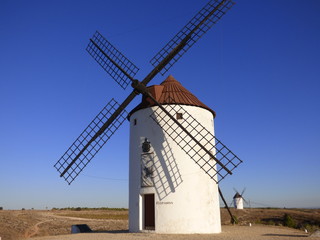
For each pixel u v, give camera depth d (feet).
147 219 58.03
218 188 64.28
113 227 102.27
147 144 58.90
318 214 154.40
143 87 59.62
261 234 53.06
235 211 183.93
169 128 58.34
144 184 57.52
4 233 86.74
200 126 59.72
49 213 189.67
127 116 64.08
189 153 57.16
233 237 46.70
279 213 164.55
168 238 45.32
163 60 61.57
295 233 55.77
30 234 91.30
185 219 53.98
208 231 54.90
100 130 63.31
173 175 56.08
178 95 61.11
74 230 64.08
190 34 61.67
